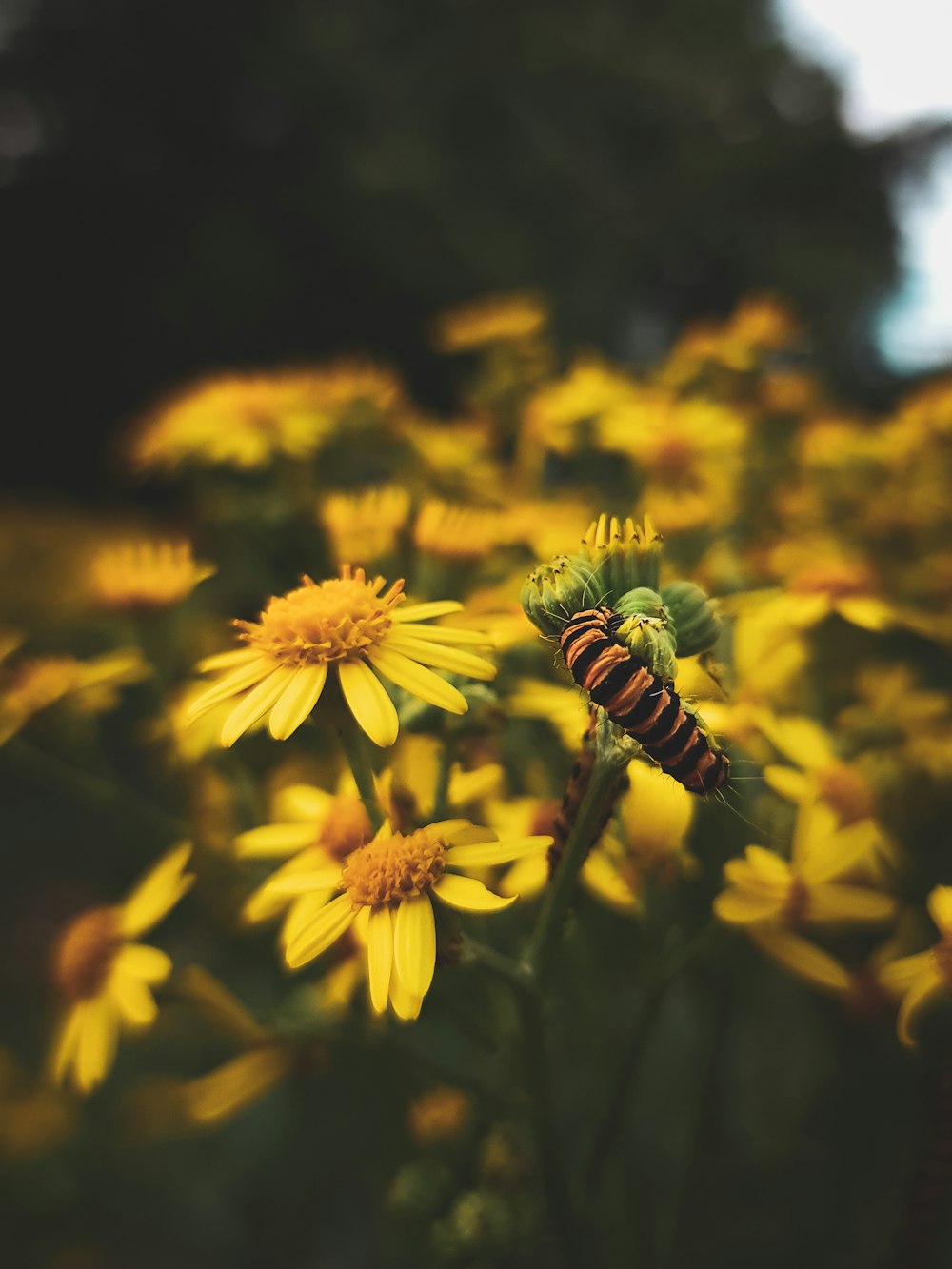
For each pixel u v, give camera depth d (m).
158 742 0.16
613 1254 0.14
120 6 0.85
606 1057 0.14
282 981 0.17
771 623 0.14
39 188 0.86
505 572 0.16
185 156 0.85
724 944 0.12
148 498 0.67
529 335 0.24
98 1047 0.13
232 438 0.19
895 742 0.14
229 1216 0.23
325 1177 0.22
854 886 0.12
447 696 0.10
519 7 0.83
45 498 0.61
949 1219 0.16
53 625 0.29
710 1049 0.13
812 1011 0.16
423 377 0.78
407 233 0.75
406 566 0.15
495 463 0.22
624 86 0.80
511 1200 0.13
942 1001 0.10
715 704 0.12
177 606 0.16
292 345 0.80
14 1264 0.23
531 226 0.75
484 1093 0.12
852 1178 0.16
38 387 0.86
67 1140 0.25
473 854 0.10
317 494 0.19
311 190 0.79
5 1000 0.35
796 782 0.12
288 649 0.10
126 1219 0.24
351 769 0.10
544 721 0.14
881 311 0.69
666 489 0.18
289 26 0.83
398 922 0.09
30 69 0.87
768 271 0.69
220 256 0.79
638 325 0.75
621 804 0.11
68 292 0.86
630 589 0.10
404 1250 0.16
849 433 0.20
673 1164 0.18
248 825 0.14
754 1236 0.16
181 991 0.13
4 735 0.15
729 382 0.21
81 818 0.46
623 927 0.14
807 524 0.18
